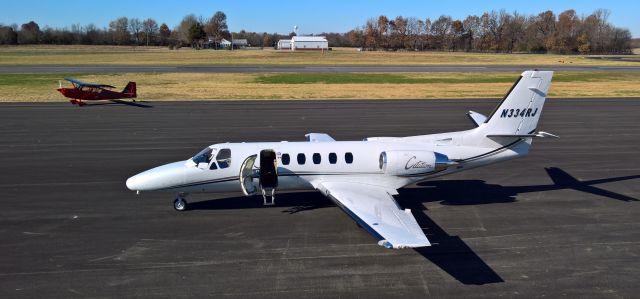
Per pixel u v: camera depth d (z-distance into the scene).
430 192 18.17
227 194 17.72
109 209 16.08
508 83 62.06
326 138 19.78
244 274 11.44
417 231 11.32
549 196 17.62
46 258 12.30
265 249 12.87
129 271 11.60
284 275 11.38
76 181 19.34
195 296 10.42
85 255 12.50
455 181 19.67
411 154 15.57
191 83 59.22
